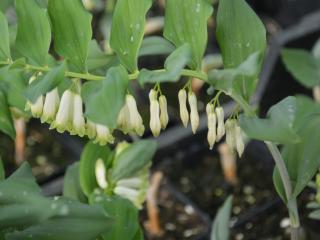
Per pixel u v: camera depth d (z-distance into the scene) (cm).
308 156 46
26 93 38
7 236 44
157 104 41
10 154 88
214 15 99
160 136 85
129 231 48
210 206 78
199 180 82
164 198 79
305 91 87
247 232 72
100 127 40
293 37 89
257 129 40
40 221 42
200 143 85
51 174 81
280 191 47
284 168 46
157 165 84
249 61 36
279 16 106
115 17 41
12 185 43
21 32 42
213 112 42
